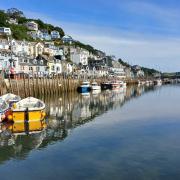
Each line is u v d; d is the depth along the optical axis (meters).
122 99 71.38
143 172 20.59
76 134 31.38
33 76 67.88
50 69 109.75
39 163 22.55
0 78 55.53
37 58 108.94
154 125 35.69
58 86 81.00
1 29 122.69
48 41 167.62
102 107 54.50
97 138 29.47
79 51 161.50
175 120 39.00
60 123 37.91
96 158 23.42
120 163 22.28
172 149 25.56
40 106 39.97
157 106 55.06
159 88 133.88
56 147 26.56
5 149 26.27
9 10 193.00
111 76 159.38
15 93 60.00
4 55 82.31
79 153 24.72
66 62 125.81
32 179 19.69
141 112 46.78
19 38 134.50
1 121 37.09
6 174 20.55
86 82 96.38
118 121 38.69
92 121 39.00
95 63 168.50
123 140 28.59
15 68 87.00
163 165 21.81
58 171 20.94
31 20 192.88
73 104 59.44
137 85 170.38
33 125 36.31
